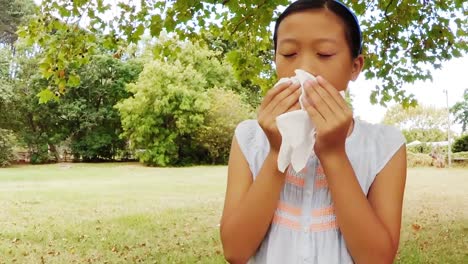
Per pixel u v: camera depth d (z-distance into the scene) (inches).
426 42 249.8
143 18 225.5
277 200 47.4
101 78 1355.8
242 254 49.0
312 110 43.0
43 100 229.9
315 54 47.5
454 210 418.0
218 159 1291.8
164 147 1210.6
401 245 262.7
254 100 1465.3
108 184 685.9
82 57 230.7
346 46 48.3
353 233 44.9
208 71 1366.9
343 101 43.4
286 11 50.0
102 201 478.6
